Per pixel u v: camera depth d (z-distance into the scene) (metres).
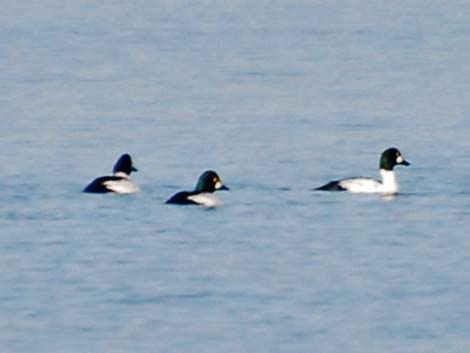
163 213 43.06
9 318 32.56
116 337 31.14
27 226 41.66
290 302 33.91
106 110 70.44
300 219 42.78
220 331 31.58
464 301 33.88
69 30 122.31
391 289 35.06
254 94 77.31
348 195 46.03
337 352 30.14
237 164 53.41
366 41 111.44
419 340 30.97
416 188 47.84
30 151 56.66
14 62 96.38
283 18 135.62
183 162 53.84
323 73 88.81
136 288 35.06
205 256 38.34
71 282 35.66
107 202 44.66
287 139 59.97
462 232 41.31
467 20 130.38
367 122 65.69
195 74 88.81
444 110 69.94
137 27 125.69
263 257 38.28
